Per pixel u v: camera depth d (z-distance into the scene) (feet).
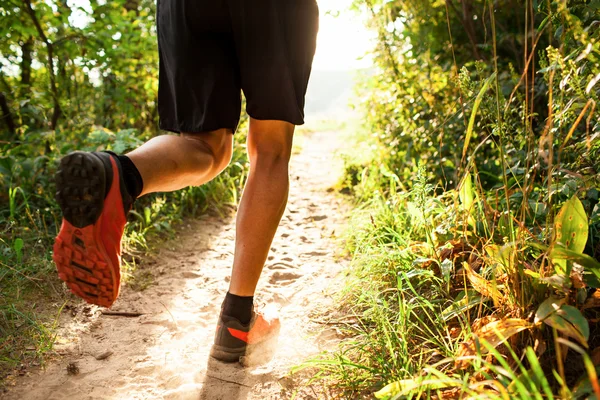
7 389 4.83
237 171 13.15
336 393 4.87
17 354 5.43
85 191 4.16
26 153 10.53
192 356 5.56
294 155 18.28
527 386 4.05
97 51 11.88
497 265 5.09
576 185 5.43
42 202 9.59
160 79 5.69
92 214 4.22
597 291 4.71
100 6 11.68
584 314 4.96
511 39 10.86
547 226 4.95
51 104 11.65
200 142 5.26
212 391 4.90
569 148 5.80
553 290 4.72
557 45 9.03
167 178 4.74
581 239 4.68
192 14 5.00
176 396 4.81
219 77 5.17
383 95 13.05
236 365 5.32
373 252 7.48
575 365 4.51
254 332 5.35
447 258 6.50
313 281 7.65
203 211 11.29
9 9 10.83
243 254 5.14
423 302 6.05
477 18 12.12
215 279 7.86
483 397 3.93
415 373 4.84
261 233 5.12
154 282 7.72
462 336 5.26
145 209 9.73
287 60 5.05
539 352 4.47
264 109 5.09
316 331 6.15
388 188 11.43
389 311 6.06
